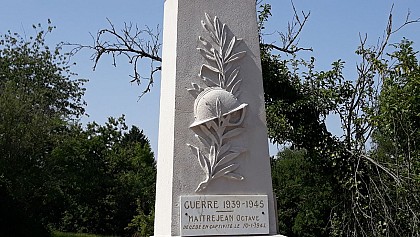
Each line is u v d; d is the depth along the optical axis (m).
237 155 5.29
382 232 9.35
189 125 5.23
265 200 5.26
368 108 9.57
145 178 31.45
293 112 10.45
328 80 10.31
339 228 10.20
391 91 8.89
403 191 8.83
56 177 25.27
